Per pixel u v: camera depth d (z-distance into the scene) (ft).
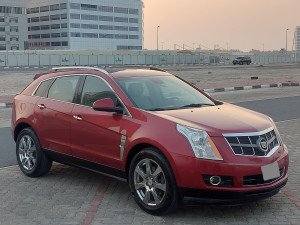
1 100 57.36
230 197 14.30
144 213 15.93
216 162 14.23
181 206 16.55
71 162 19.13
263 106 48.83
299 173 21.29
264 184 14.84
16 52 306.55
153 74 19.83
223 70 163.22
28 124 21.06
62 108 19.27
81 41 488.85
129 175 16.31
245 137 14.87
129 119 16.38
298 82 84.07
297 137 30.40
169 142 14.83
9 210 16.42
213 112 16.78
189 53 287.07
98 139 17.40
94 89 18.51
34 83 21.99
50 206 16.83
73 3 477.77
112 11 517.96
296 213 15.84
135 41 549.13
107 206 16.76
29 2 521.65
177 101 17.98
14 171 22.31
